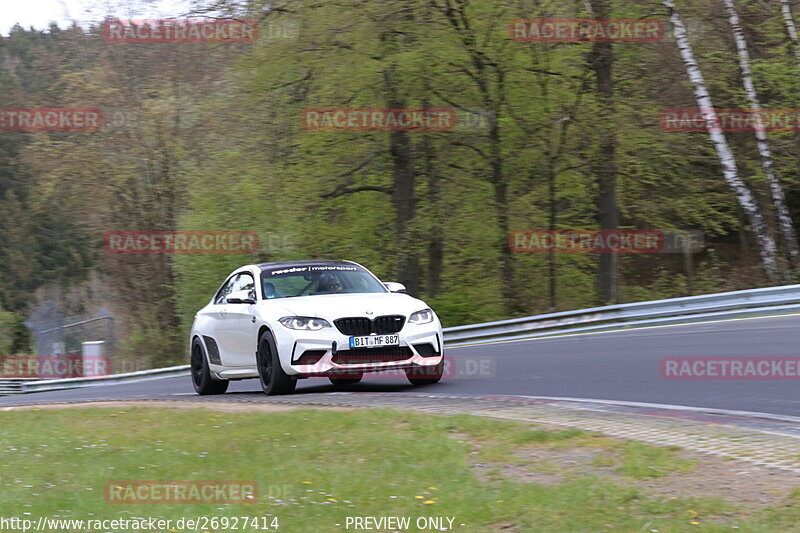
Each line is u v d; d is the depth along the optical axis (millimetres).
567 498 9719
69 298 103750
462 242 52781
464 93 48125
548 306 54906
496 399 17141
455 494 10125
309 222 51344
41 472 12367
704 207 54875
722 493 9758
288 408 16797
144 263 62594
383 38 45125
